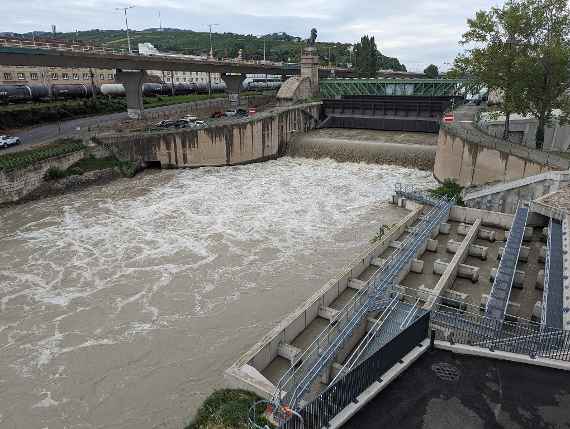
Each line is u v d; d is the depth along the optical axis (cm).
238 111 9519
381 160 7606
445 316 2566
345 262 4103
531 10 5234
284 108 8875
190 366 2792
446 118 6794
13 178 5550
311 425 1524
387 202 5741
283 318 3262
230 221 5078
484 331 2378
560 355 1831
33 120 7956
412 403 1630
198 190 6244
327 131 9700
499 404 1619
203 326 3173
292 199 5853
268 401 2006
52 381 2677
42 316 3288
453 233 4584
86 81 11844
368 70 15262
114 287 3669
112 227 4891
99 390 2614
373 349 2547
